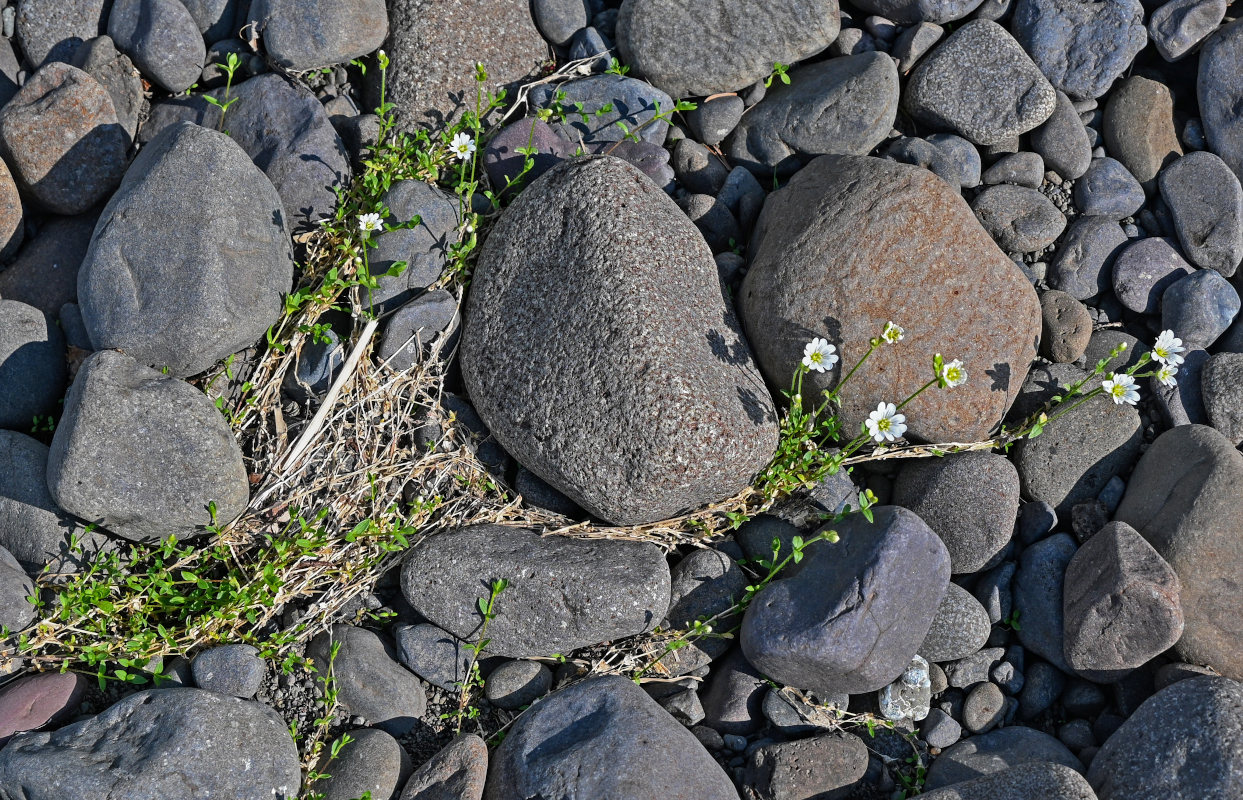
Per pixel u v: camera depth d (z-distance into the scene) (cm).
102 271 133
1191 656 132
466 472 135
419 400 136
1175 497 134
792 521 136
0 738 128
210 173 134
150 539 132
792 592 132
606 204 135
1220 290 140
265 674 132
